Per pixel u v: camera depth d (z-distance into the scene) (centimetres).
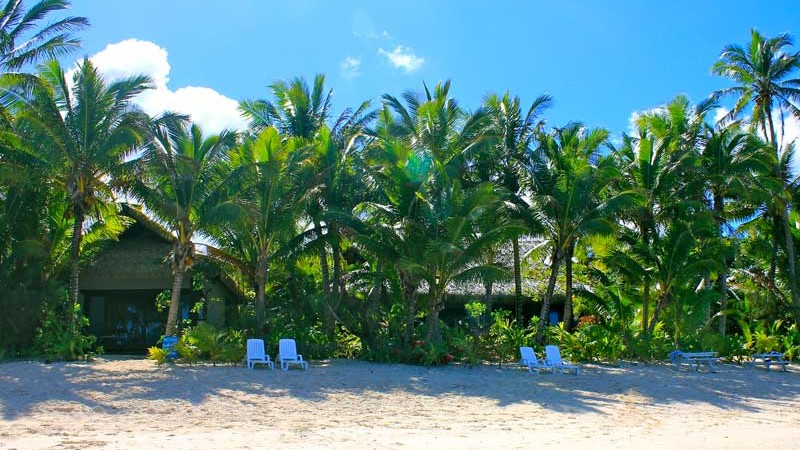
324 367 1828
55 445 920
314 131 2466
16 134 1862
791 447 1038
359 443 996
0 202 2072
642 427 1241
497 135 2205
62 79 1920
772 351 2419
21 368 1631
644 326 2392
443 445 989
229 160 2053
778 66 2762
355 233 1967
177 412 1234
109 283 2547
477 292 2689
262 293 2108
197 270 2348
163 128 2002
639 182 2462
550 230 2269
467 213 1930
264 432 1085
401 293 2178
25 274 1992
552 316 2928
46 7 2053
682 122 2580
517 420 1270
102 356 2141
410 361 1967
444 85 2336
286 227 2073
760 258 2998
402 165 1998
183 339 1859
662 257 2353
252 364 1747
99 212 2134
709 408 1516
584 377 1850
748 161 2503
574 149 2373
